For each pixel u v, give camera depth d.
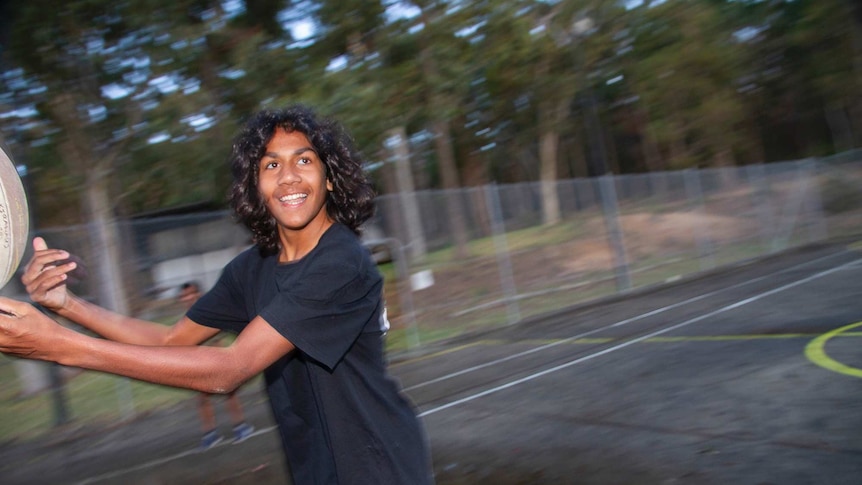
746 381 6.31
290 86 11.72
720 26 24.64
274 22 11.76
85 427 7.63
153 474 5.83
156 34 10.32
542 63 18.41
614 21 18.84
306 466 1.93
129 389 8.21
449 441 5.72
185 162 11.13
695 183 17.59
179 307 8.84
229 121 11.38
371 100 11.65
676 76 24.31
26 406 7.61
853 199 21.72
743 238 18.25
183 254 9.07
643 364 7.52
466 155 21.66
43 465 6.43
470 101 18.45
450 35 13.57
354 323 1.78
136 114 10.74
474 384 7.73
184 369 1.54
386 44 12.36
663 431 5.27
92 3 9.79
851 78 30.56
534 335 10.89
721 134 27.92
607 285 14.59
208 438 6.45
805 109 33.34
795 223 19.88
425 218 12.27
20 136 9.82
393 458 1.83
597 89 22.67
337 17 11.64
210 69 11.37
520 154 28.06
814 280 12.72
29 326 1.39
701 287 14.10
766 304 10.77
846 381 5.93
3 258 1.41
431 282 11.95
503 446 5.44
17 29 9.90
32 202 9.51
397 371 9.31
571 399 6.51
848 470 4.17
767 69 30.08
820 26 28.59
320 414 1.87
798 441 4.70
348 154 1.98
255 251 2.04
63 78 10.31
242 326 2.14
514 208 13.71
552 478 4.68
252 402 8.08
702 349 7.88
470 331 12.00
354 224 2.00
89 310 2.05
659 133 26.81
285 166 1.89
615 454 4.95
